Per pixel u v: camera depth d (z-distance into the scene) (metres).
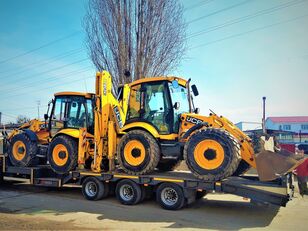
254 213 7.57
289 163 6.96
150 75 14.10
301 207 8.32
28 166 10.41
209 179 7.29
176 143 8.30
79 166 9.25
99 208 7.94
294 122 53.12
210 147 7.34
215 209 7.93
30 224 6.39
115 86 14.24
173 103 8.41
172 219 6.93
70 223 6.54
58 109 10.14
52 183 9.60
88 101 9.86
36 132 10.84
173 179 7.69
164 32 14.28
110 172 8.73
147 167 8.11
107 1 14.55
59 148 9.52
